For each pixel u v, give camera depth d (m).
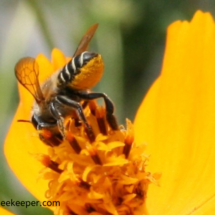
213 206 0.17
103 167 0.16
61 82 0.16
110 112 0.16
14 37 0.21
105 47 0.21
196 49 0.17
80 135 0.16
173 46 0.18
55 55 0.18
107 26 0.21
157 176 0.17
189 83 0.17
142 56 0.24
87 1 0.22
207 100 0.17
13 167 0.18
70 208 0.17
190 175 0.17
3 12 0.25
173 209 0.17
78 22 0.22
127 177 0.16
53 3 0.22
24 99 0.18
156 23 0.23
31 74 0.16
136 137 0.18
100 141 0.16
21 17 0.21
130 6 0.22
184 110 0.18
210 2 0.23
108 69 0.22
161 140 0.18
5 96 0.21
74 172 0.16
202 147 0.17
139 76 0.24
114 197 0.16
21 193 0.20
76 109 0.16
